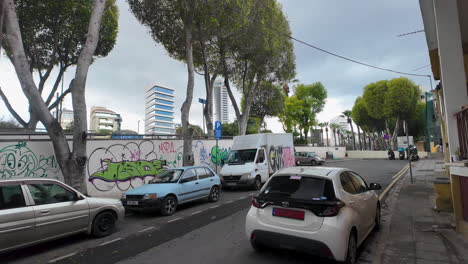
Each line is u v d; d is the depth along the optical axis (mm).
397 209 7262
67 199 5312
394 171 18094
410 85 36656
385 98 38406
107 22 13641
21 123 11719
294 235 3764
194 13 12406
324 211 3662
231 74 18688
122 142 11312
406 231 5375
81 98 7867
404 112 37375
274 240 3969
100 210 5773
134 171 11633
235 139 13938
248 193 11281
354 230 4051
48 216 4859
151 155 12359
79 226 5367
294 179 4320
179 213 8008
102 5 8484
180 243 5211
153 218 7453
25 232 4523
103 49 14242
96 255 4711
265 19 16281
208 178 9625
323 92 38750
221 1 12891
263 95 23516
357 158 40406
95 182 10344
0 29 5137
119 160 11156
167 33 14180
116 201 6242
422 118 41906
